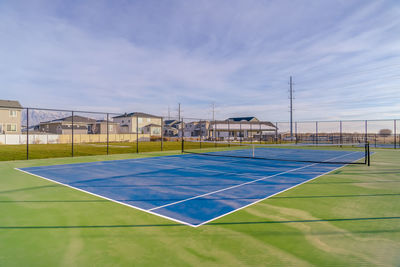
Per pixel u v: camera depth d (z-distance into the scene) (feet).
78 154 58.13
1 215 14.58
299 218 13.96
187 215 14.55
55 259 9.38
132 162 41.42
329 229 12.32
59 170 32.30
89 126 170.30
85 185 23.07
